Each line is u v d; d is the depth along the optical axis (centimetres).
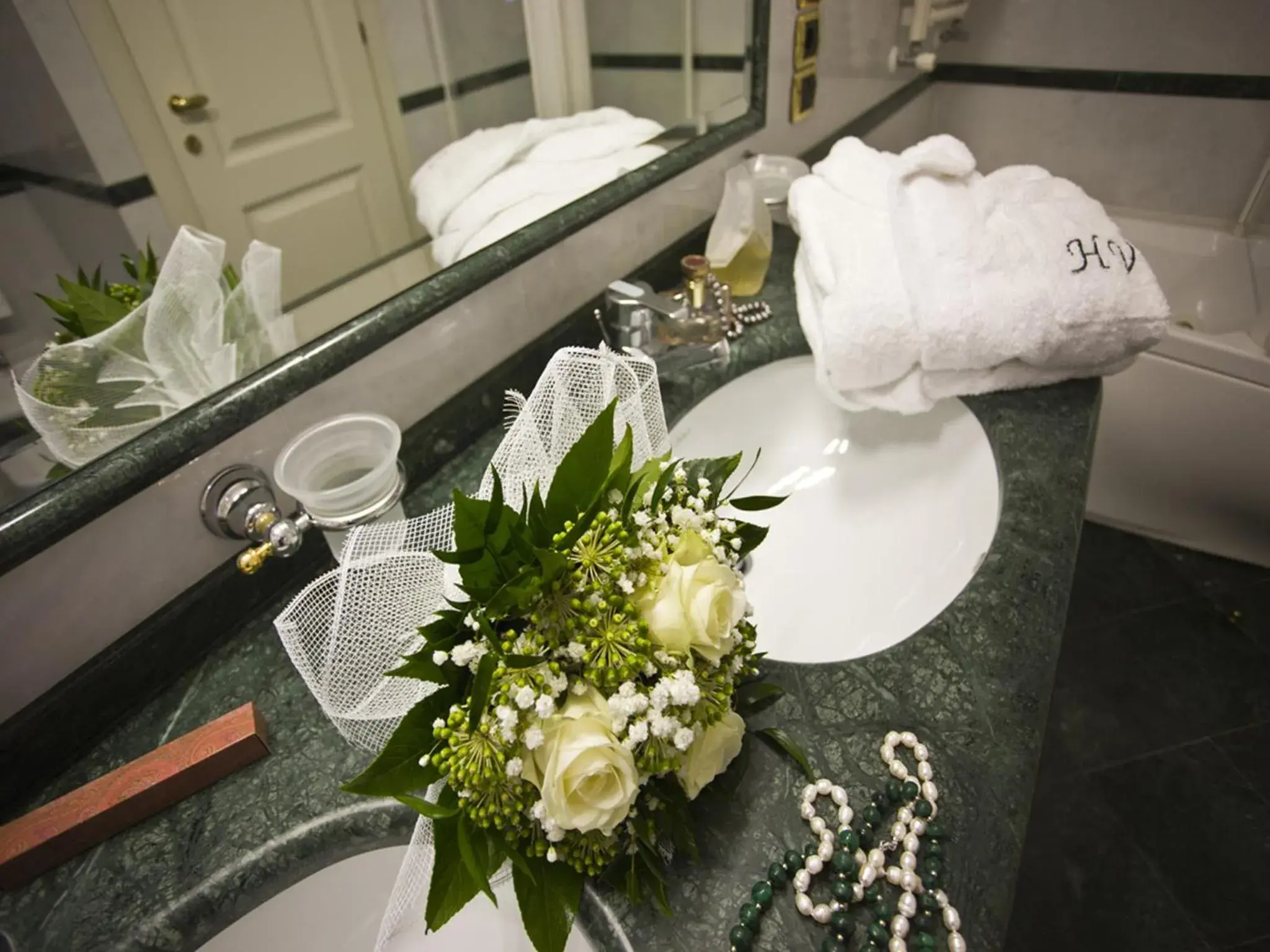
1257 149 148
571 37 80
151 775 46
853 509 81
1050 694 50
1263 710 130
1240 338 129
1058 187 83
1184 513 150
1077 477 66
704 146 91
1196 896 111
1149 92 152
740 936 39
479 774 34
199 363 53
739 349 83
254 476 53
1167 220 165
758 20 92
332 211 63
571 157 81
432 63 70
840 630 69
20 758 47
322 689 38
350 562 37
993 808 44
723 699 40
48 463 45
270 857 44
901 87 147
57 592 46
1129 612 146
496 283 68
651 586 38
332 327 57
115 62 52
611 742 34
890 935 40
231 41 57
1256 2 136
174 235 56
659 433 52
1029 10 154
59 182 50
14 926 42
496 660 36
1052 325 70
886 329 69
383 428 54
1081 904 111
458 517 36
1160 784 123
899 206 75
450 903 36
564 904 38
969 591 57
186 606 53
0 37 47
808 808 44
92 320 51
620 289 76
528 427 44
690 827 43
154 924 42
